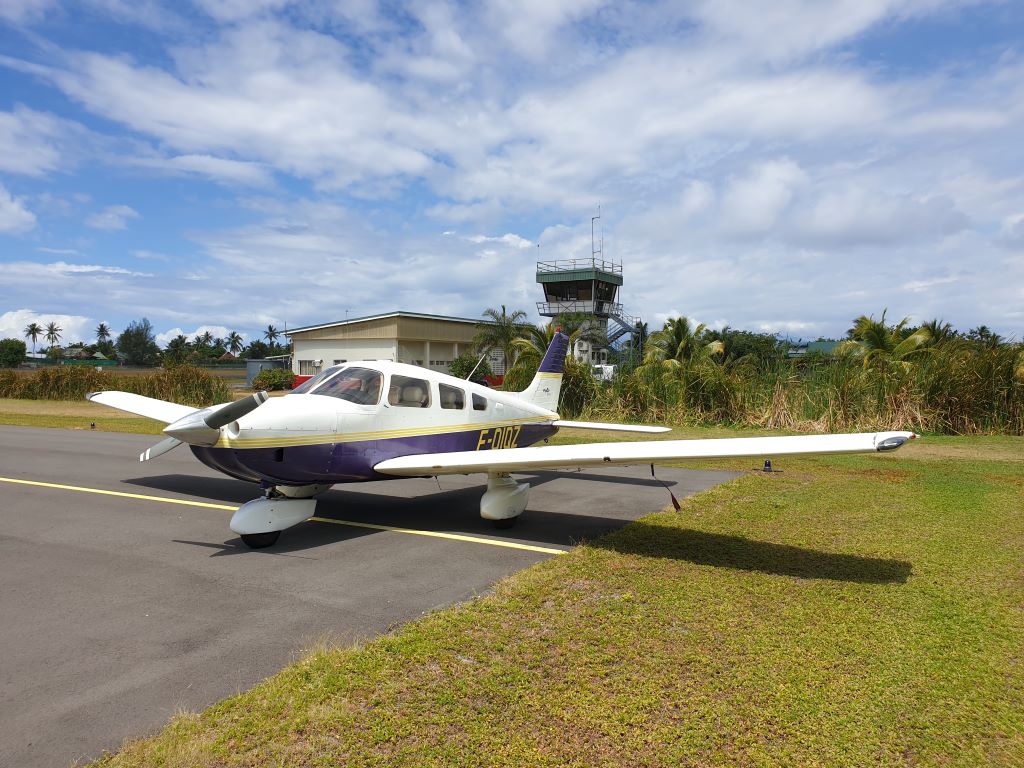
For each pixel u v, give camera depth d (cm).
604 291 4909
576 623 368
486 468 546
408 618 381
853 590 421
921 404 1331
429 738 255
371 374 616
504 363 3366
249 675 308
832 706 280
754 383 1527
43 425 1557
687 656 326
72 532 582
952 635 352
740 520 620
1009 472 882
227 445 509
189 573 464
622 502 725
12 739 252
